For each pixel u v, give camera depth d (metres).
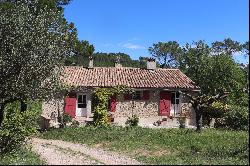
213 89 47.16
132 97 39.44
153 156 20.92
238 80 44.34
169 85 39.91
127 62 91.12
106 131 30.72
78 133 30.44
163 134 28.44
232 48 76.50
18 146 22.33
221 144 23.66
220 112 37.88
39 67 22.47
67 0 42.84
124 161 19.27
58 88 25.05
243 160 18.81
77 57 49.16
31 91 22.48
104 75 41.84
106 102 35.06
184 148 23.14
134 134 28.97
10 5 29.42
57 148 24.27
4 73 21.80
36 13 24.36
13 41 22.14
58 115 36.06
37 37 22.72
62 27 24.92
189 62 51.91
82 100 39.06
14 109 28.50
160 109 39.75
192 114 39.97
